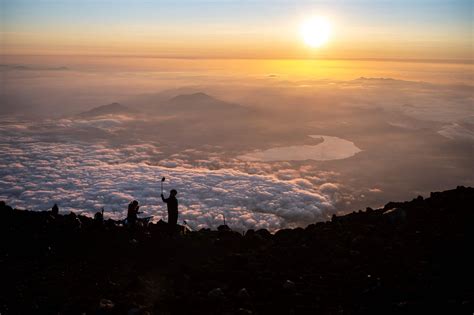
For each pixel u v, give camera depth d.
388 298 8.74
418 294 8.70
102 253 11.80
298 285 9.53
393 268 9.88
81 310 8.80
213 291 9.33
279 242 12.23
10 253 11.62
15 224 13.41
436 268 9.62
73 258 11.50
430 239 11.07
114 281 10.18
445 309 8.05
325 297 9.06
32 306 8.97
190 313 8.73
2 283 9.96
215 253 11.85
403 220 12.47
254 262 10.76
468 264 9.58
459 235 10.90
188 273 10.55
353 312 8.45
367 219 13.04
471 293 8.45
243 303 8.97
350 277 9.74
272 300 9.06
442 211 12.72
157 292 9.70
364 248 11.05
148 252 11.87
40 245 12.12
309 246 11.49
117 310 8.73
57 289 9.74
